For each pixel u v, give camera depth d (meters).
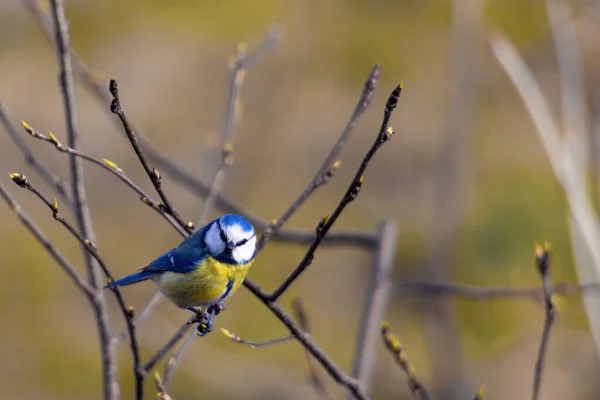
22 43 16.70
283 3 17.95
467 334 12.97
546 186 14.56
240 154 15.19
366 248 7.51
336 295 13.93
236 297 13.41
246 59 7.64
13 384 12.06
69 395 12.06
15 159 14.43
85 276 13.63
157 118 15.35
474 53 11.09
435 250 11.30
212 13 17.44
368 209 14.73
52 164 14.47
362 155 15.61
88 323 13.23
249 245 6.31
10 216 14.22
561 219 14.17
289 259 14.38
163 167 7.87
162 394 5.05
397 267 13.63
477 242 13.75
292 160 15.34
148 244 13.98
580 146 7.66
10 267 13.55
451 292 7.35
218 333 12.78
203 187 7.74
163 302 12.38
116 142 15.12
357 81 16.56
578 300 13.34
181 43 16.88
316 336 13.15
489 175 14.82
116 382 5.96
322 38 17.17
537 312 13.34
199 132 15.19
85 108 15.39
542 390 12.16
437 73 16.67
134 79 16.02
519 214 14.07
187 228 4.73
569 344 12.87
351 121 5.58
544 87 15.88
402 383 11.88
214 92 16.02
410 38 17.36
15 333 12.66
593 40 14.59
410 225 14.36
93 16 17.12
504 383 12.27
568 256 13.74
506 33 16.70
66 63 6.00
